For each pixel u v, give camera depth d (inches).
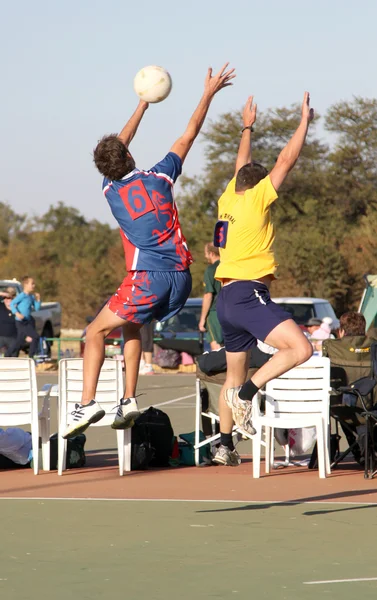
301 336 749.3
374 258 6043.3
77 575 681.0
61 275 7775.6
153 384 2517.2
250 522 871.7
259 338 761.6
